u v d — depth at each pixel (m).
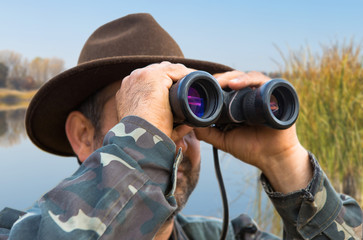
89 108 1.17
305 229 0.96
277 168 1.02
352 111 2.99
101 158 0.66
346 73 3.07
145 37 1.17
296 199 0.95
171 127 0.76
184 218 1.41
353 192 2.91
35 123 1.38
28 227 0.65
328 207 0.96
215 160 1.12
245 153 1.05
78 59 1.32
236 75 0.95
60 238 0.60
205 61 1.11
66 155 1.61
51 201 0.65
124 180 0.64
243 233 1.39
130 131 0.69
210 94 0.80
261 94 0.88
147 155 0.68
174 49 1.22
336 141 2.97
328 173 2.98
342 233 0.96
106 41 1.20
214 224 1.41
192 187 1.12
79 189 0.64
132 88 0.79
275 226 2.67
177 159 0.70
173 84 0.79
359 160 2.91
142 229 0.64
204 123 0.76
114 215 0.62
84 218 0.62
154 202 0.65
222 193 1.11
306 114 3.07
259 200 2.71
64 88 1.15
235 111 0.94
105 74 1.09
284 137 1.01
